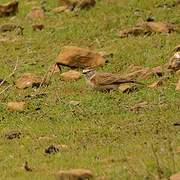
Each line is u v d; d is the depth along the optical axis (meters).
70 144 27.69
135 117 30.27
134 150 25.61
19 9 52.59
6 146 28.16
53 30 46.91
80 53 38.94
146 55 39.59
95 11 49.12
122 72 37.94
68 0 50.72
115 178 22.20
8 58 42.97
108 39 44.19
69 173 22.17
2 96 35.44
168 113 30.17
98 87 34.12
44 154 26.62
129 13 47.66
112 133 28.45
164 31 43.31
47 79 37.41
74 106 32.75
